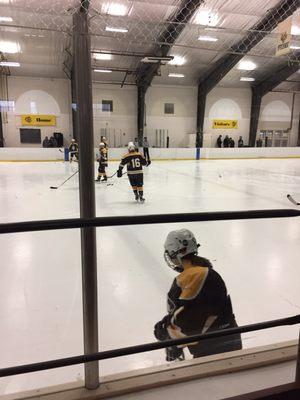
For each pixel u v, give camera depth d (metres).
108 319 2.20
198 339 1.08
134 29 10.98
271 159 17.47
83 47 1.05
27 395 1.05
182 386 1.09
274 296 2.56
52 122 17.20
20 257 3.40
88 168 1.06
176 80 17.91
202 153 16.84
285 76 16.91
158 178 9.67
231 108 19.55
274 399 0.94
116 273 2.98
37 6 8.41
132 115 18.03
